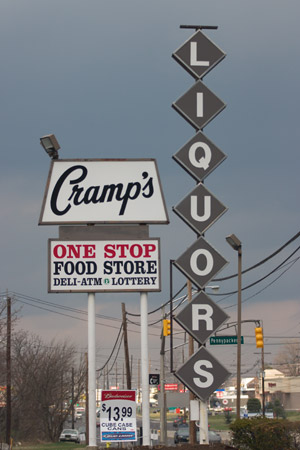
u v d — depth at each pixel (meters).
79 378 80.88
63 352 77.38
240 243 32.88
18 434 70.31
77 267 19.39
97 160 20.02
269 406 102.69
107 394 19.62
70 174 19.88
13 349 73.38
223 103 18.72
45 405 73.94
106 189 19.89
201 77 18.91
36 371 74.19
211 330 17.88
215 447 17.64
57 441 74.81
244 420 21.23
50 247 19.44
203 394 17.77
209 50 19.03
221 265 18.00
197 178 18.25
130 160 20.06
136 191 19.94
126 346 51.31
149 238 19.64
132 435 19.48
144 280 19.45
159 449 17.78
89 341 19.33
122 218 19.75
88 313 19.36
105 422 19.50
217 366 17.86
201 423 17.81
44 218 19.58
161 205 19.89
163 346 44.84
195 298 17.94
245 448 20.89
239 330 33.53
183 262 17.98
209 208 18.09
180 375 17.80
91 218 19.67
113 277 19.41
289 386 119.25
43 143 19.52
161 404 44.53
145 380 19.62
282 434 20.83
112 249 19.53
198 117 18.59
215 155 18.38
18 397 71.88
